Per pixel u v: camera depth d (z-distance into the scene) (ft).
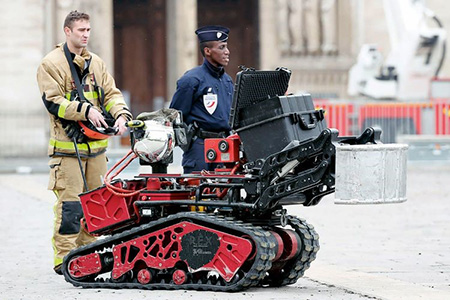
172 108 68.54
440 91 237.45
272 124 59.06
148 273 60.95
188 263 59.62
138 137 61.93
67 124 69.05
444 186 152.66
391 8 239.09
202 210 62.69
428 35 236.84
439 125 205.26
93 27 242.37
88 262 63.31
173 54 251.19
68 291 61.57
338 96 252.42
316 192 61.62
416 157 192.34
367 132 59.57
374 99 240.73
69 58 69.62
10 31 237.66
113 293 60.08
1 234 96.17
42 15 238.48
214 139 61.98
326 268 72.69
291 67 250.98
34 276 70.28
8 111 237.25
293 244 61.57
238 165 61.82
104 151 71.26
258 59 256.32
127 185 63.21
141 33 263.70
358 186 56.44
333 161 57.36
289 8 251.80
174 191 61.98
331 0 251.80
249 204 59.31
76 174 69.56
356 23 250.78
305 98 61.87
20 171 199.11
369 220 108.17
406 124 205.36
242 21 265.13
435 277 68.90
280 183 58.44
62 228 69.26
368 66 241.76
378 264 75.66
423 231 97.86
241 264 58.34
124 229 63.77
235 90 59.31
